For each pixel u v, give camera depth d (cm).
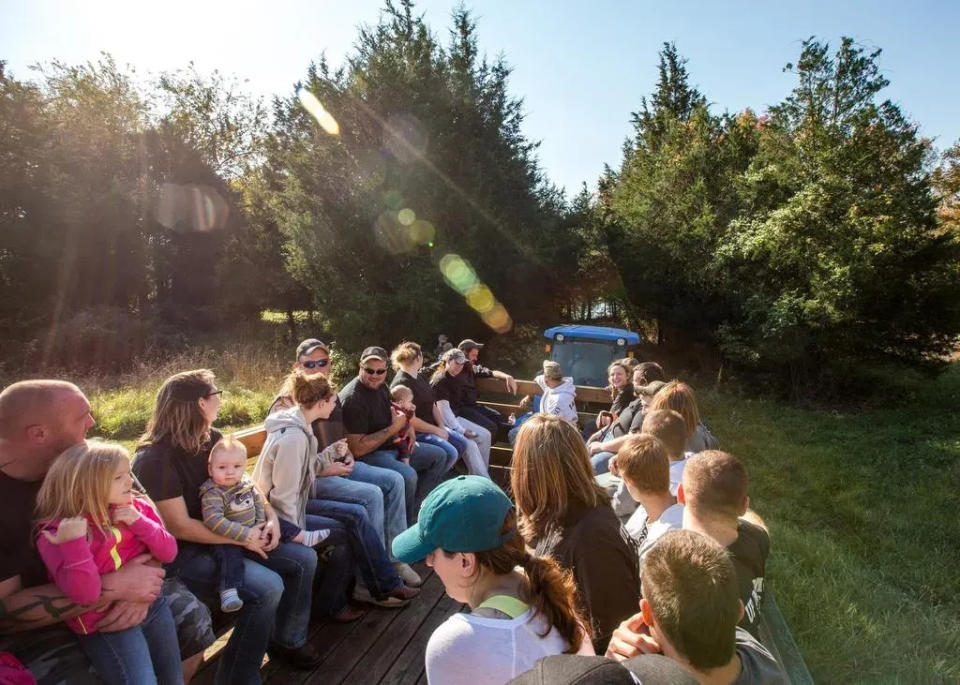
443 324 1670
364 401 462
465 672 155
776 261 1512
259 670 324
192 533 290
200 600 300
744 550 245
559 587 171
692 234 1783
